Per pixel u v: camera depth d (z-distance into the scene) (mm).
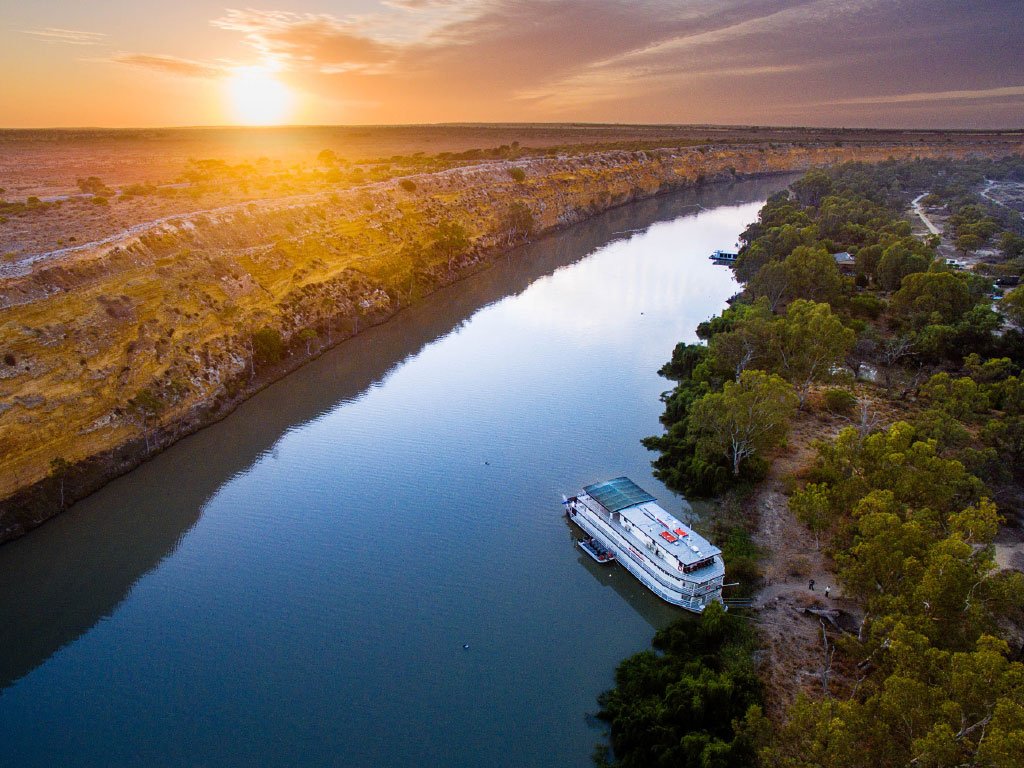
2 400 76312
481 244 192500
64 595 67500
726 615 59156
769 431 79188
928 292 117875
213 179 184750
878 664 49656
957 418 82812
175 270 110750
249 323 114562
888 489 61125
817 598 62656
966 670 37562
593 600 66562
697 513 77562
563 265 189875
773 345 99438
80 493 79438
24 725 53125
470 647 60344
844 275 150500
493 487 84938
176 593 67562
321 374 117438
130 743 51312
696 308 153125
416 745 50781
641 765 46812
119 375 89875
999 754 32219
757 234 198375
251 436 97062
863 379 106688
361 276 144500
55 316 87500
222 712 53906
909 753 36969
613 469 88250
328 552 73375
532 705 54312
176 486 85062
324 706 54344
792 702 51375
